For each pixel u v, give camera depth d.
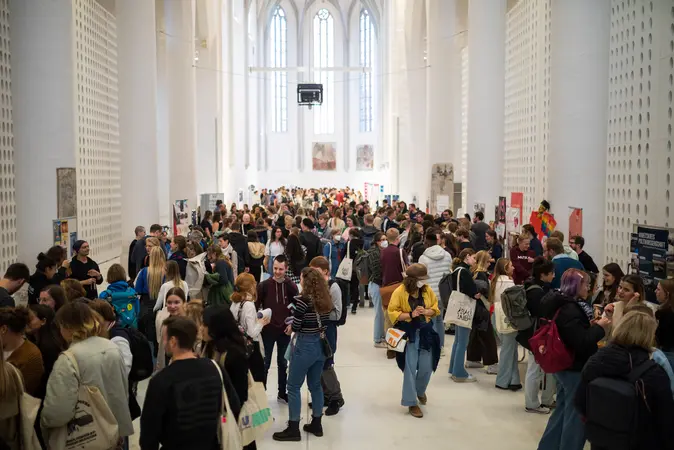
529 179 14.45
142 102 15.30
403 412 6.81
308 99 35.44
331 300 5.93
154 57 15.48
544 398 6.85
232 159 33.50
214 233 12.82
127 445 5.11
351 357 9.09
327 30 48.78
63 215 10.15
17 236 9.98
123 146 15.39
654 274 6.59
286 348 6.90
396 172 34.53
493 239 10.80
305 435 6.16
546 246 7.35
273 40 48.78
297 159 49.47
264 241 14.96
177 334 3.61
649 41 8.34
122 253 15.66
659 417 3.73
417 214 17.66
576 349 4.90
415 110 29.16
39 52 9.90
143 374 4.85
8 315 4.03
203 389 3.57
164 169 23.22
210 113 27.48
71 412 3.84
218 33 27.64
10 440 3.71
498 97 15.16
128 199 15.45
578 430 4.99
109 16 15.12
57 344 4.51
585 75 9.98
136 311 6.44
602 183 10.06
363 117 48.56
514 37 16.06
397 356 6.75
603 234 10.09
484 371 8.34
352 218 15.70
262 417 4.36
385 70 42.88
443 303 7.83
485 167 15.27
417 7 28.06
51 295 5.16
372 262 9.52
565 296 5.00
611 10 9.74
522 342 6.02
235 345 4.23
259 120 48.06
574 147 10.15
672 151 7.65
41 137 9.97
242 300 5.86
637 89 8.73
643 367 3.78
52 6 9.94
